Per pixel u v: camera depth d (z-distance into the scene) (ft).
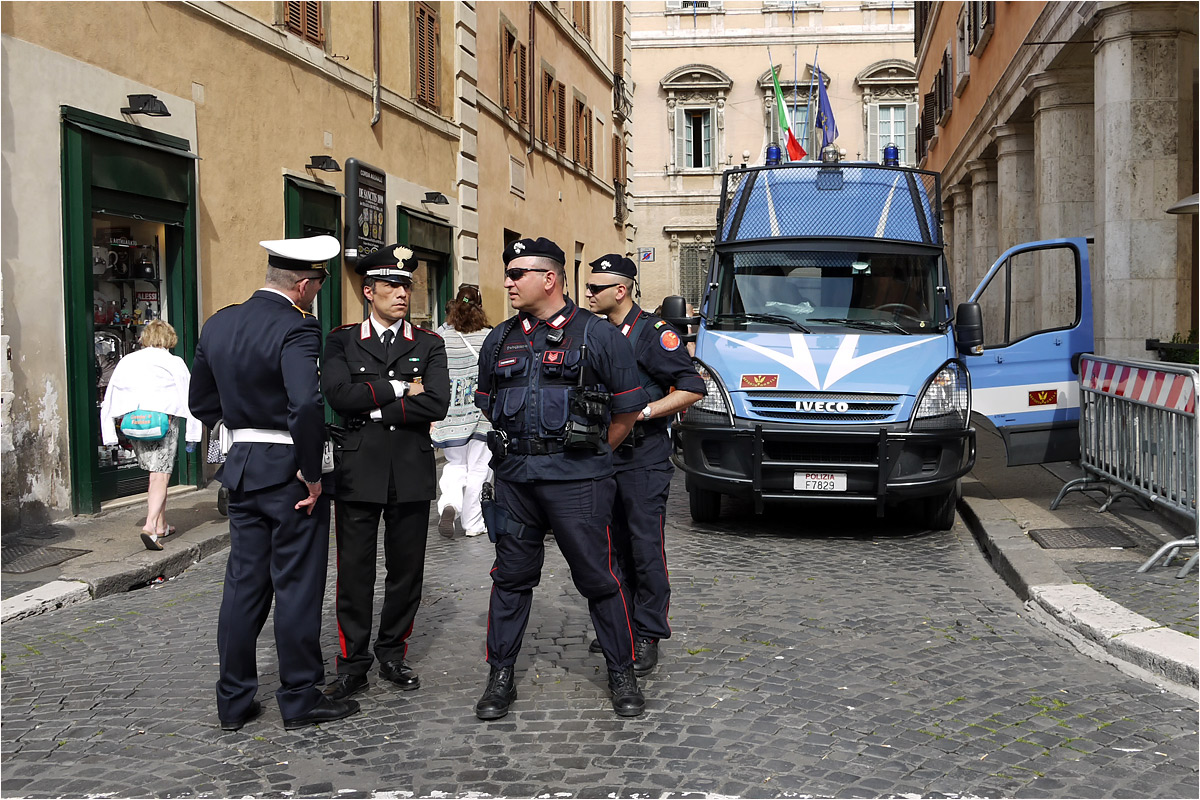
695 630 18.72
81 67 30.07
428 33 56.03
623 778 12.58
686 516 31.07
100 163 30.66
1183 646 16.29
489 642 14.99
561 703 15.16
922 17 105.40
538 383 14.60
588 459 14.56
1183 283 36.17
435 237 56.70
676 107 131.95
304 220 42.88
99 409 31.50
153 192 33.04
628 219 107.34
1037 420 29.86
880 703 14.99
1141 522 26.08
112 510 30.71
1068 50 42.63
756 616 19.63
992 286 34.58
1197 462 21.36
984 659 17.02
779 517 30.81
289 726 14.38
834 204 30.83
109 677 16.58
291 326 14.19
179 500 32.78
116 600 21.89
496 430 14.90
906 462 26.40
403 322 16.08
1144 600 19.19
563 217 83.56
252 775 12.88
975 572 23.43
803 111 130.72
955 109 81.66
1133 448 25.81
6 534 26.86
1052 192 46.24
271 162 40.34
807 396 26.50
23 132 27.91
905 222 30.40
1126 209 35.83
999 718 14.40
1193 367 22.47
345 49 46.60
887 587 21.95
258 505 14.23
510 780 12.59
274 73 40.60
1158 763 12.91
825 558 24.95
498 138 67.36
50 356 28.81
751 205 31.27
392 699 15.52
